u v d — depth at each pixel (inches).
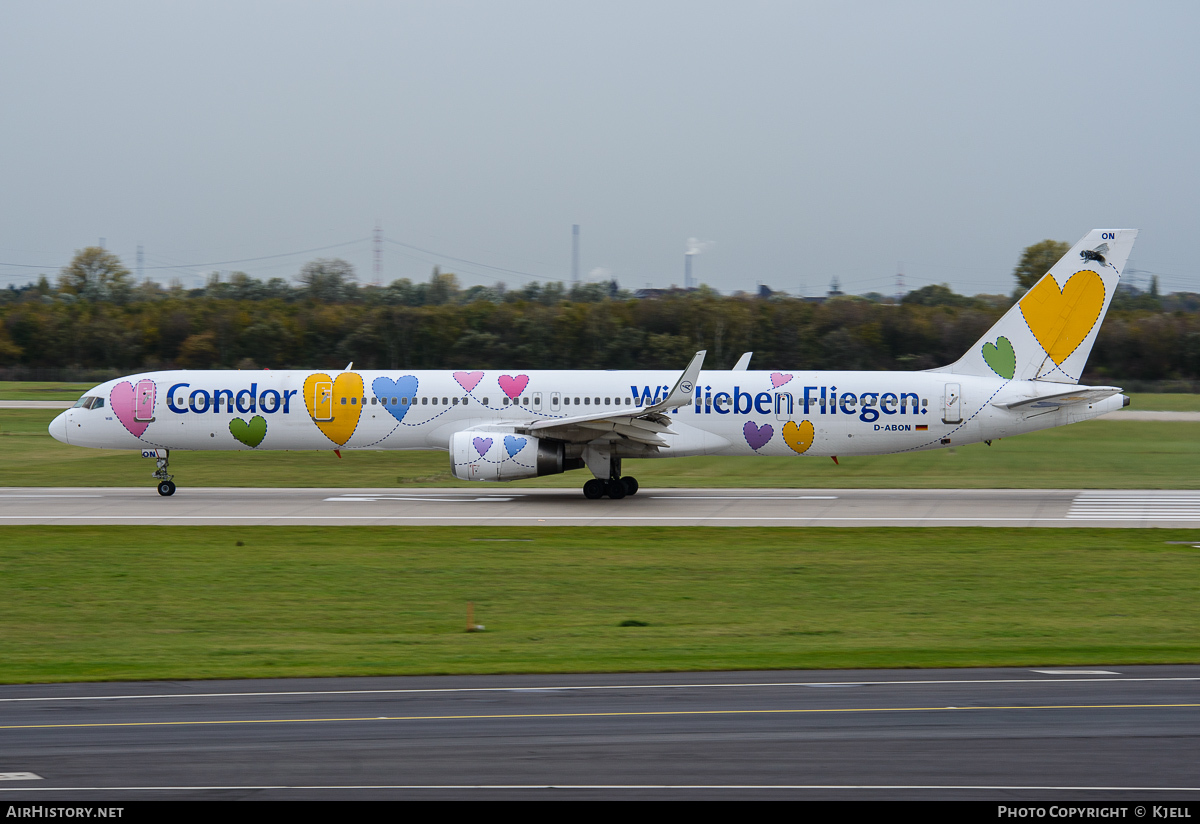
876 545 5073.8
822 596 4010.8
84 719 2299.5
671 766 1948.8
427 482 7839.6
